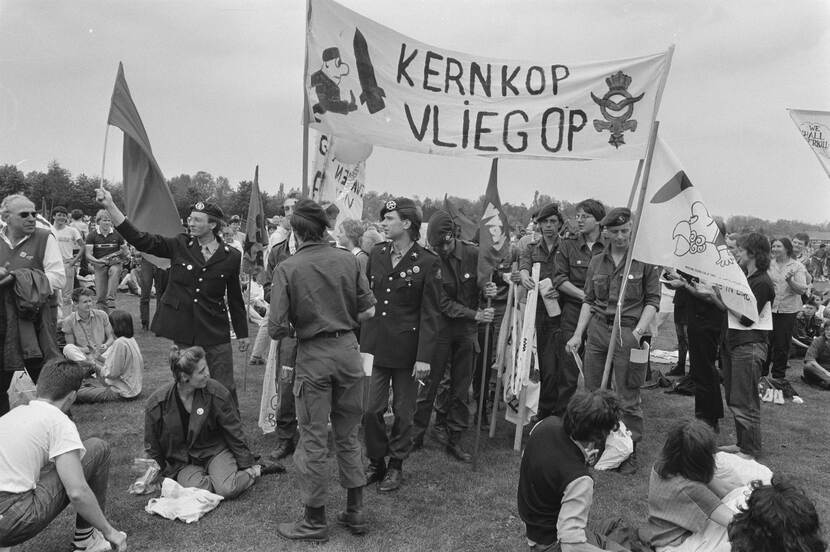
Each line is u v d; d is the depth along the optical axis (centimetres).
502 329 564
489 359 630
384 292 448
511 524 397
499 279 630
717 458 364
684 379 740
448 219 512
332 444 524
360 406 381
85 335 722
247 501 415
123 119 471
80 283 1201
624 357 498
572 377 569
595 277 518
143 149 487
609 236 519
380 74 497
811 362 805
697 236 467
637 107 514
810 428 620
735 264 458
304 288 361
